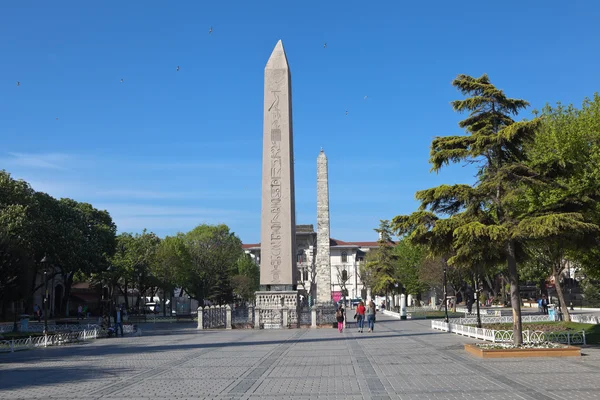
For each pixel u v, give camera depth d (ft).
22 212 165.68
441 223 69.41
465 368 56.24
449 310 237.45
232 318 136.98
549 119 105.09
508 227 66.64
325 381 49.75
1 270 142.61
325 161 223.51
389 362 63.05
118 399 42.60
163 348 87.92
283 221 125.70
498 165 72.13
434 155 72.13
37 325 158.40
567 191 82.58
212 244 301.63
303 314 135.74
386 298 271.49
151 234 260.42
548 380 47.78
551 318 143.54
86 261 201.77
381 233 242.78
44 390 47.39
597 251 91.40
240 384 48.80
